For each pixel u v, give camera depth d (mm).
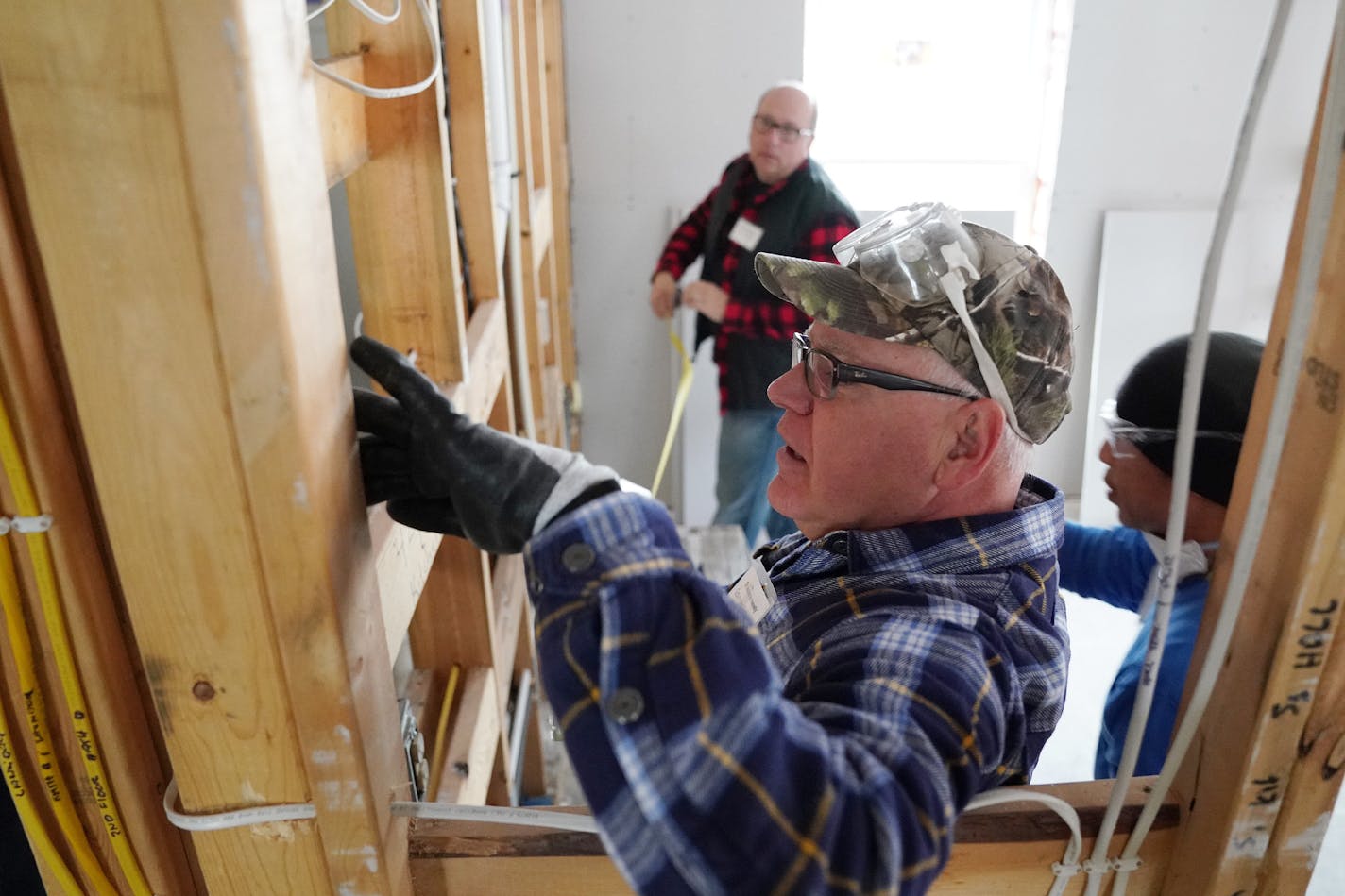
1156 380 1069
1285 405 602
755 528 3152
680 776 529
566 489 614
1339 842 2129
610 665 559
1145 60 3145
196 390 545
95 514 650
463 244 1496
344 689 634
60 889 774
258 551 590
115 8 463
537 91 2562
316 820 686
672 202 3398
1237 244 3322
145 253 512
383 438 681
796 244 2576
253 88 482
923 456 829
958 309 785
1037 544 848
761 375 2781
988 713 649
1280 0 526
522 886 761
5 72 476
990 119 3609
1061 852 751
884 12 3480
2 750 703
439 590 1500
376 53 1030
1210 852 734
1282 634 652
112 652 678
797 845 513
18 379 582
